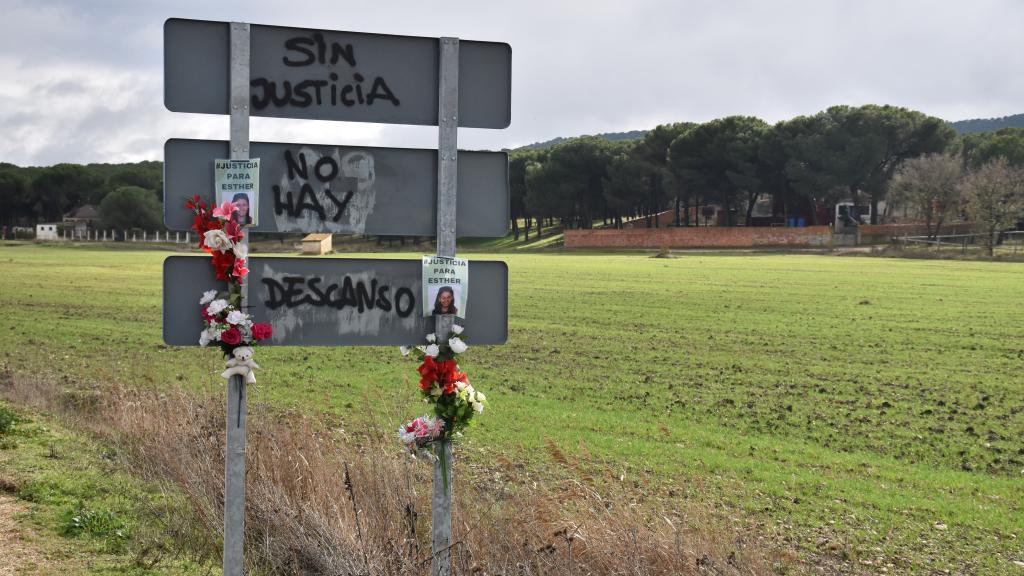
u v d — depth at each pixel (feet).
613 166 393.91
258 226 17.13
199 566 20.98
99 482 27.25
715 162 366.43
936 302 119.85
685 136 369.91
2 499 24.76
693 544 23.34
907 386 60.44
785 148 350.43
